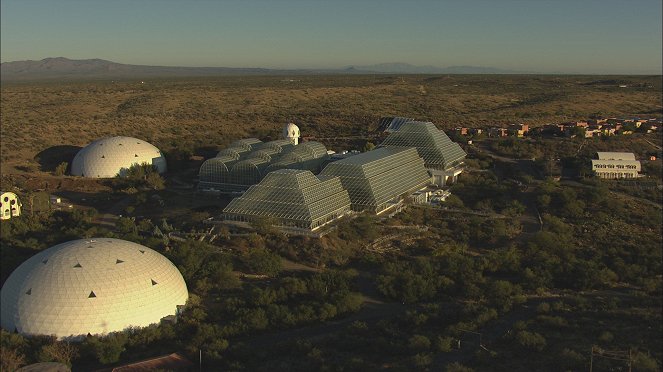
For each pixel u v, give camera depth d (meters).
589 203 150.50
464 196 160.75
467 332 84.38
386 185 147.12
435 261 112.12
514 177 178.12
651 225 136.62
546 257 114.81
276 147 185.25
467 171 184.75
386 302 97.81
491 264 110.69
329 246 118.50
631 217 141.75
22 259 110.12
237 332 84.69
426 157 176.50
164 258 97.12
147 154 189.50
